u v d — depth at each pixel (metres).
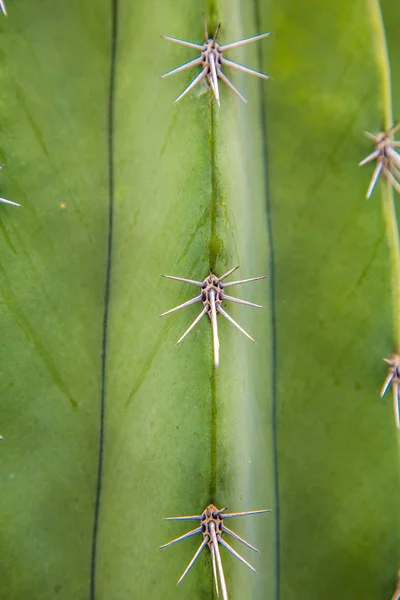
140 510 0.16
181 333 0.16
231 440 0.16
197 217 0.16
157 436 0.16
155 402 0.16
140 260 0.16
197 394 0.16
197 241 0.16
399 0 0.23
